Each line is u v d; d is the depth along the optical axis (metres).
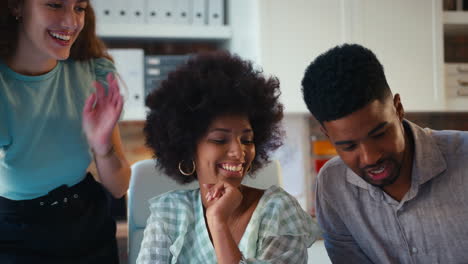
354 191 1.30
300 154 2.89
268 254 1.07
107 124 1.30
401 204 1.24
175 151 1.19
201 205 1.19
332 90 1.05
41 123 1.32
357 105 1.04
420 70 2.96
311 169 2.90
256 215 1.13
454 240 1.21
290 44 2.82
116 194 1.50
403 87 2.95
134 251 1.44
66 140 1.35
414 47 2.95
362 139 1.07
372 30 2.91
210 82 1.11
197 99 1.13
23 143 1.30
